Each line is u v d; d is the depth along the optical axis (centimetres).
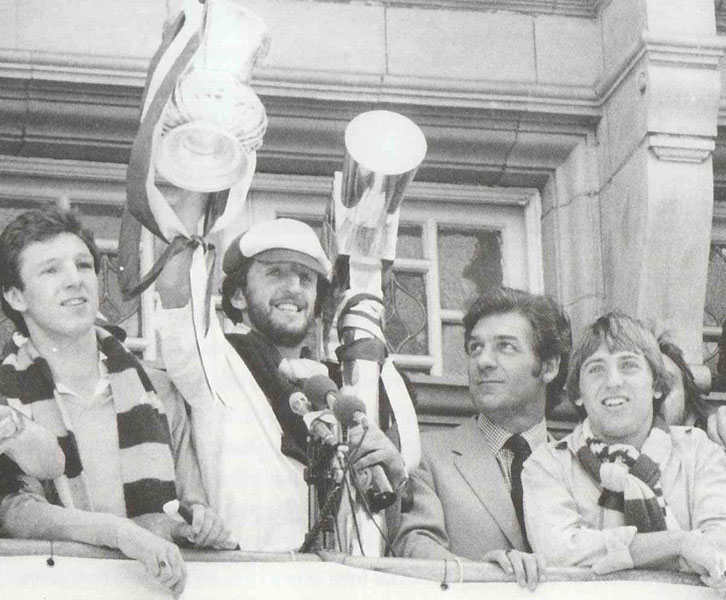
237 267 1308
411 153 1257
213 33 1205
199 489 1252
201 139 1209
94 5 1424
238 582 1204
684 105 1404
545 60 1462
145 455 1230
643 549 1249
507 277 1461
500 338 1328
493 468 1314
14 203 1428
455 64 1454
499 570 1237
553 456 1287
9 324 1392
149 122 1195
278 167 1447
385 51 1449
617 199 1431
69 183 1434
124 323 1414
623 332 1293
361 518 1245
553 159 1462
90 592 1184
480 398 1326
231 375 1265
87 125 1421
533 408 1327
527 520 1273
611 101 1445
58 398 1228
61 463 1205
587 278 1445
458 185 1466
